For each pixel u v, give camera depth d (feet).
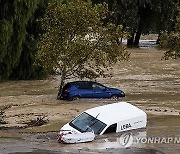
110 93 222.89
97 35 223.92
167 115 174.50
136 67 337.11
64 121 164.96
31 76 289.33
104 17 231.30
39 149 114.01
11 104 204.64
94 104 206.69
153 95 232.53
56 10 222.89
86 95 220.23
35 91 247.29
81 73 229.86
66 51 220.84
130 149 113.91
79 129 129.18
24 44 287.28
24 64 288.51
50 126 156.15
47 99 221.46
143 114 134.62
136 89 251.60
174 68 336.70
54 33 222.69
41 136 137.49
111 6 469.57
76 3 222.48
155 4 480.64
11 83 276.82
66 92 219.00
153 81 280.31
